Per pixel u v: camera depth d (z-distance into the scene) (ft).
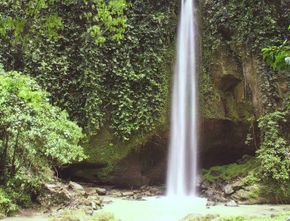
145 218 23.48
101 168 35.65
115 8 18.40
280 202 29.66
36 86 26.50
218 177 34.55
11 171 25.57
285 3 35.37
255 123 34.76
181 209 26.73
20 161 25.75
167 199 31.53
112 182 35.83
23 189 25.76
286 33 34.53
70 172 35.45
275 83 33.55
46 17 18.89
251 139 35.01
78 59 35.86
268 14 34.88
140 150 35.91
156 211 25.89
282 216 17.60
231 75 36.22
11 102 22.61
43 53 35.22
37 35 24.72
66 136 25.71
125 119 35.29
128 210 26.16
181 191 35.73
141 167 36.27
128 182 36.06
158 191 34.76
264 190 29.89
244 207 27.73
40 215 23.90
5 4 29.50
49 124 24.35
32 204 25.79
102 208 26.73
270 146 31.53
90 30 22.39
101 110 35.65
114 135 35.68
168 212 25.57
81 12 35.94
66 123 26.76
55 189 27.45
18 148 25.62
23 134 23.59
